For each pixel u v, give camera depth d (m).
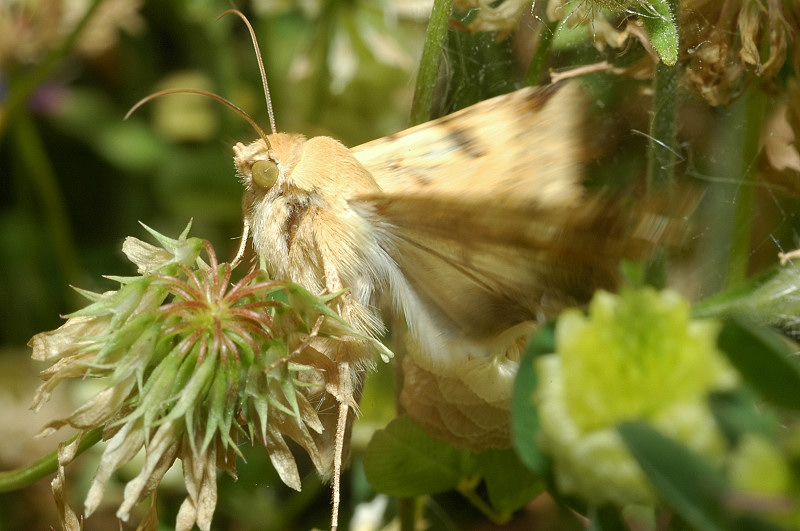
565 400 0.16
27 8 0.22
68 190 0.25
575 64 0.19
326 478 0.18
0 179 0.25
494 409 0.18
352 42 0.22
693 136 0.19
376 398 0.20
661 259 0.17
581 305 0.17
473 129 0.18
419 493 0.18
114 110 0.26
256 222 0.18
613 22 0.18
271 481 0.20
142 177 0.25
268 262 0.18
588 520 0.16
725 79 0.18
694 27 0.18
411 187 0.18
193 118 0.25
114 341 0.17
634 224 0.16
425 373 0.18
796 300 0.17
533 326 0.17
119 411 0.17
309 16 0.22
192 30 0.25
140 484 0.17
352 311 0.18
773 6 0.18
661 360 0.15
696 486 0.14
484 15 0.18
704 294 0.18
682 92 0.18
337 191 0.18
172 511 0.21
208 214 0.24
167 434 0.17
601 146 0.18
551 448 0.16
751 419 0.15
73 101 0.25
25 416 0.21
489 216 0.17
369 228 0.18
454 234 0.17
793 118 0.18
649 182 0.18
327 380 0.18
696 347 0.15
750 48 0.18
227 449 0.17
